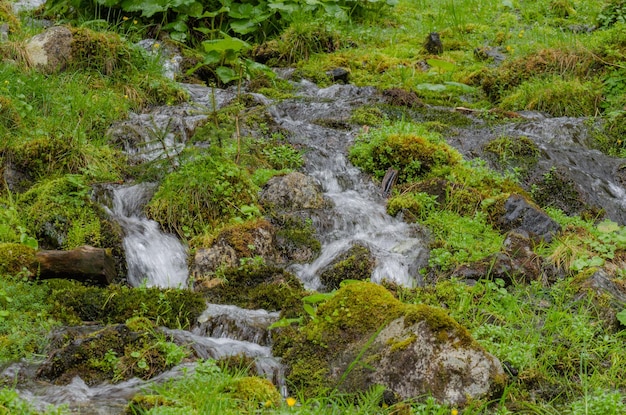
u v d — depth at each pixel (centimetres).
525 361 484
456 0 1288
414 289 570
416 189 696
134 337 462
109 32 896
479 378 439
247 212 636
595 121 873
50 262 532
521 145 780
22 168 649
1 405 384
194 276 583
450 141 800
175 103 852
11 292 507
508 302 551
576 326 523
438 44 1083
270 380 456
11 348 461
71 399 412
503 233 650
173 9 1018
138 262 592
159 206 632
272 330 504
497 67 1009
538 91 926
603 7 1171
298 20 1073
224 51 854
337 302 479
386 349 448
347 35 1119
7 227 571
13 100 711
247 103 863
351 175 729
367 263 593
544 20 1191
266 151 738
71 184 621
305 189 674
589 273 576
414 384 438
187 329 512
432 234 643
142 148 734
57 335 474
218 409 385
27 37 855
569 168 757
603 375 486
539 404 453
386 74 998
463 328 448
